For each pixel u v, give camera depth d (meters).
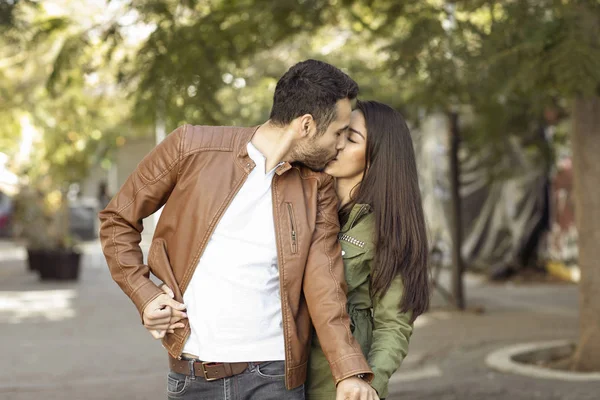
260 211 3.04
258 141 3.11
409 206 3.28
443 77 6.89
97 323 12.12
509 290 15.93
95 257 25.05
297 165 3.16
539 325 11.67
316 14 7.52
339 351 2.95
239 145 3.09
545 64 6.15
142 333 11.20
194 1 7.14
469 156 13.34
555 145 14.50
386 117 3.34
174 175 3.10
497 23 6.45
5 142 18.00
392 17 7.39
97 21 7.55
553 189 17.75
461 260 13.20
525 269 17.78
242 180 3.04
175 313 3.01
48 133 16.77
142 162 3.14
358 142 3.31
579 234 8.39
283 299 3.00
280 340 3.01
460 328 11.42
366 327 3.28
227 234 3.02
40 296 15.48
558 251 17.72
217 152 3.09
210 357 2.97
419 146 16.52
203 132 3.13
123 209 3.12
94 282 18.16
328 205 3.16
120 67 7.41
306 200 3.09
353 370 2.92
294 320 3.02
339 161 3.33
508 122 10.74
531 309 13.33
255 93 10.88
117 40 7.25
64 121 16.02
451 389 7.62
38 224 18.56
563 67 5.99
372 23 8.98
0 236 35.81
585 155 8.24
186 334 3.02
